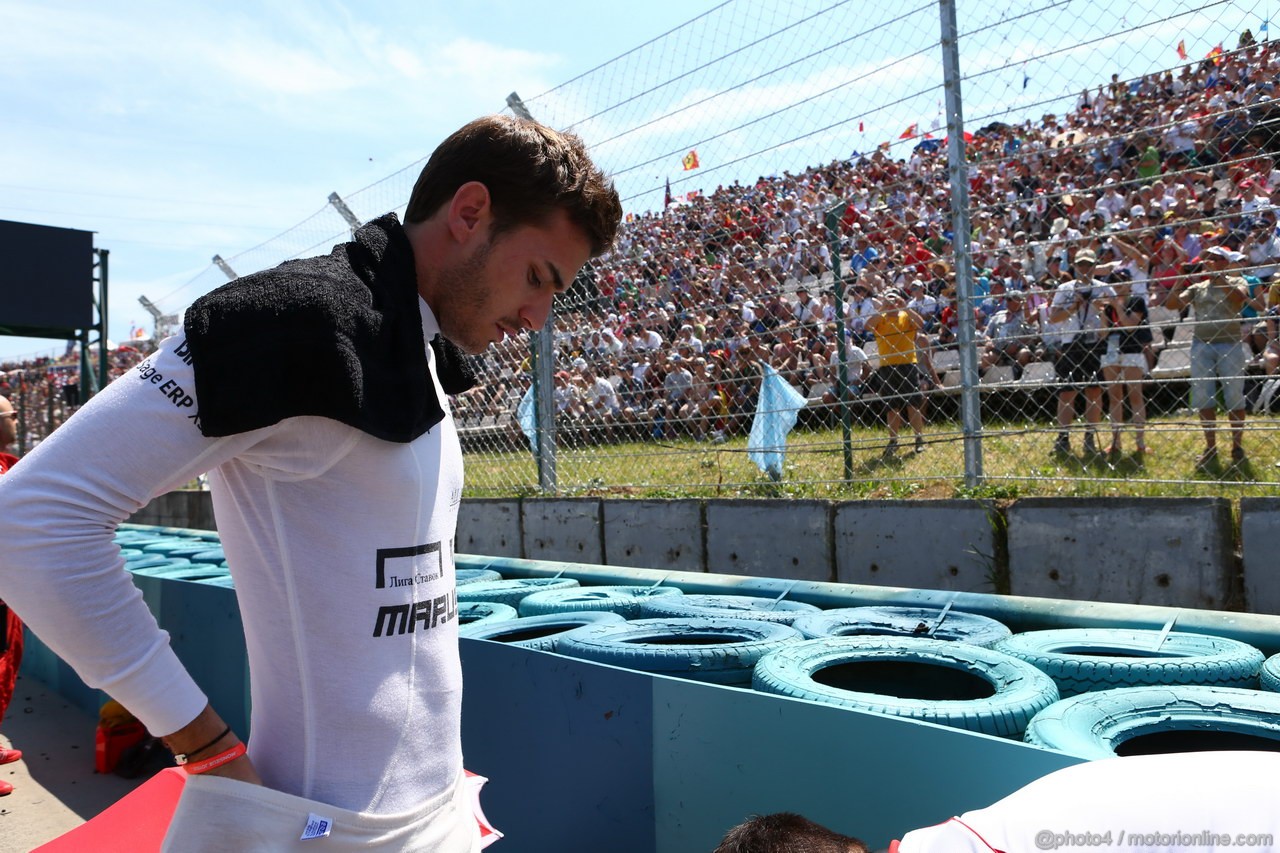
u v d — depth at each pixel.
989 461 5.94
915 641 2.61
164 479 1.01
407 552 1.16
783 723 1.93
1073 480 4.86
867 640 2.63
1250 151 6.52
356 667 1.11
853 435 6.79
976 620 2.93
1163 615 2.82
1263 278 6.06
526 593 3.95
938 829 1.20
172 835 1.10
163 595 4.39
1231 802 1.10
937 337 6.56
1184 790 1.12
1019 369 7.66
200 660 4.09
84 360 13.33
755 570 5.88
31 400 17.09
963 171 5.16
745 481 6.48
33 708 5.23
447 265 1.22
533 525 7.14
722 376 7.06
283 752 1.12
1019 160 9.20
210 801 1.08
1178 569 4.40
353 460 1.09
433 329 1.23
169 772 2.08
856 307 6.99
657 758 2.18
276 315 0.99
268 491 1.09
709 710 2.07
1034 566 4.80
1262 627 2.62
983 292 7.94
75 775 4.21
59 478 0.95
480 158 1.19
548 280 1.25
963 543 5.02
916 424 6.29
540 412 7.31
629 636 2.90
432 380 1.17
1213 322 4.72
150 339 11.72
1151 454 5.59
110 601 0.98
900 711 1.99
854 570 5.45
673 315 7.74
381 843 1.13
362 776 1.12
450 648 1.25
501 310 1.25
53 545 0.94
